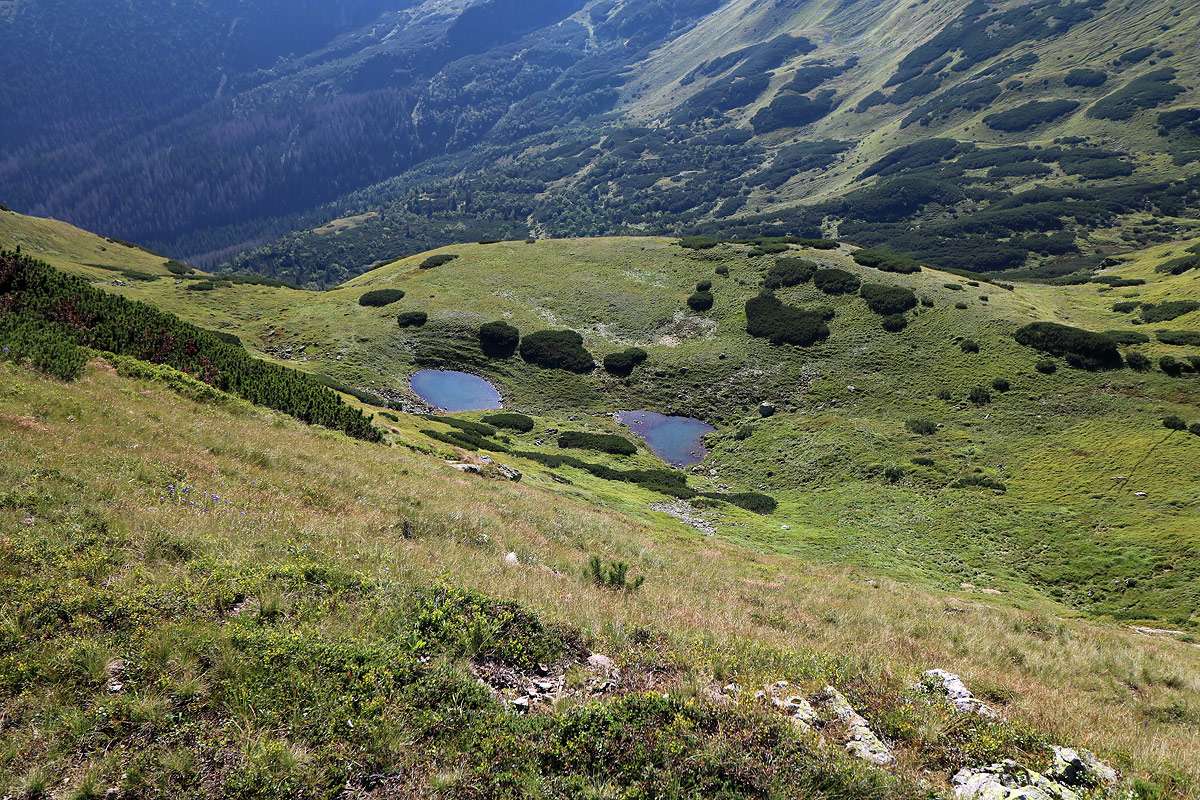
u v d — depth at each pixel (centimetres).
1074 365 6738
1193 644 2891
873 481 5538
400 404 6969
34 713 729
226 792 677
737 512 4978
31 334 2422
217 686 814
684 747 805
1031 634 2142
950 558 4334
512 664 1012
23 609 869
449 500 2308
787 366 7650
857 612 2027
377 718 798
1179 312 7375
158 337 3144
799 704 970
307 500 1775
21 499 1178
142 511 1269
